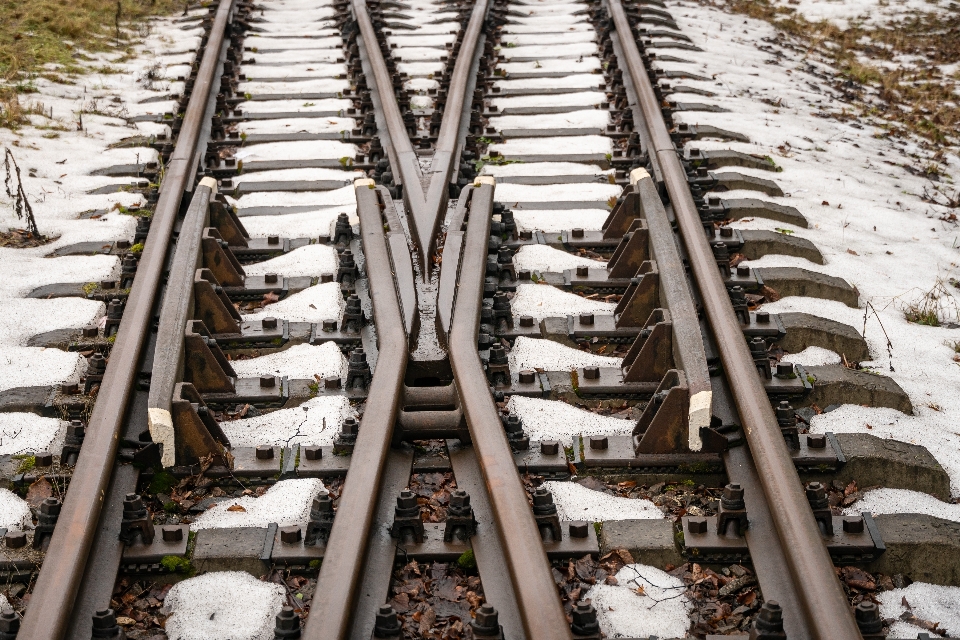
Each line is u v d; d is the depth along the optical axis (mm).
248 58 13328
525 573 4320
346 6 15156
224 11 13797
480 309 6637
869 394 6125
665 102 11289
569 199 8898
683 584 4727
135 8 15688
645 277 6746
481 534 4859
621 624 4469
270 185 9227
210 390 6094
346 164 9734
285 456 5523
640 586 4684
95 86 12242
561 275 7535
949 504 5328
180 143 9391
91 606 4520
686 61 13484
